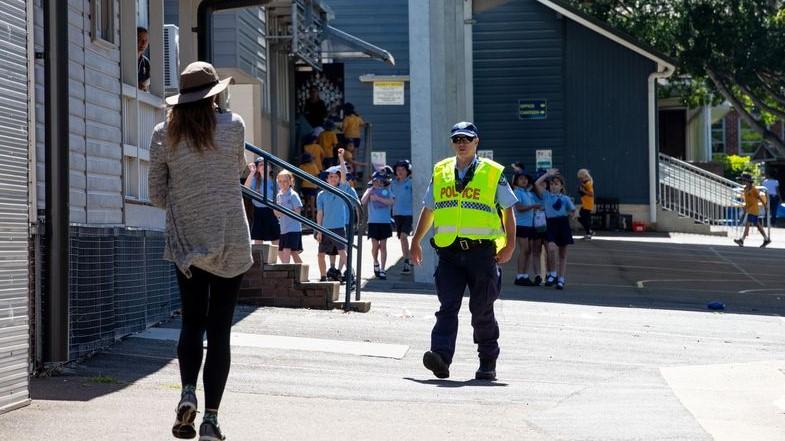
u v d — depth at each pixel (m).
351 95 87.06
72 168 25.45
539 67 89.94
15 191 19.38
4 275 18.97
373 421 19.75
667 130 132.38
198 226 16.33
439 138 49.03
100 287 25.70
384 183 48.50
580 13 88.56
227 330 16.56
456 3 58.38
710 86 106.44
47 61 21.86
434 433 18.83
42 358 22.78
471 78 87.62
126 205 29.97
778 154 148.38
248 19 61.38
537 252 50.69
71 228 24.05
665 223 89.50
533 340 32.69
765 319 40.78
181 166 16.41
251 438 17.91
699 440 18.34
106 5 28.50
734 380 25.47
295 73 79.12
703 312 42.81
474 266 25.20
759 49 95.50
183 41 42.78
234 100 64.62
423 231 26.00
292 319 33.56
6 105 19.11
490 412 21.08
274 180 37.09
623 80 89.25
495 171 25.22
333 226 44.31
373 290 44.28
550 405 22.06
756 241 84.56
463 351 30.25
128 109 30.73
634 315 40.53
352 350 28.58
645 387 24.52
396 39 87.00
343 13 87.19
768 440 18.38
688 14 97.38
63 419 18.80
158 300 30.95
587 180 77.94
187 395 16.08
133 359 25.34
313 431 18.64
